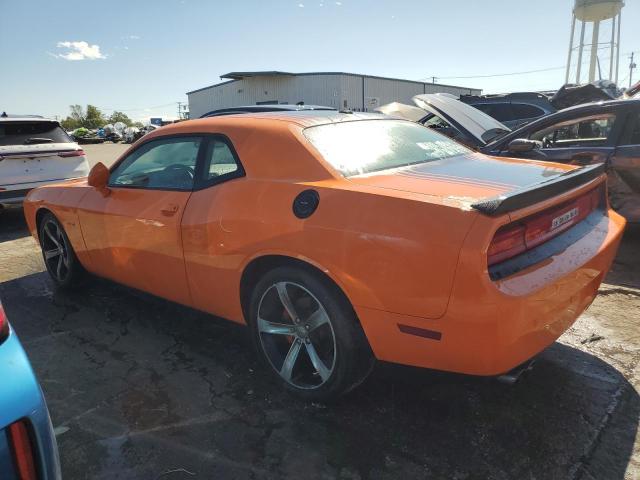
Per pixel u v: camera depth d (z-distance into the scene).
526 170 2.89
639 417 2.51
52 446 1.54
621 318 3.60
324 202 2.42
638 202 4.92
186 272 3.11
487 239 1.98
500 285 2.01
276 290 2.69
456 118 5.75
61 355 3.34
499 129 6.07
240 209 2.72
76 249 4.11
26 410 1.47
